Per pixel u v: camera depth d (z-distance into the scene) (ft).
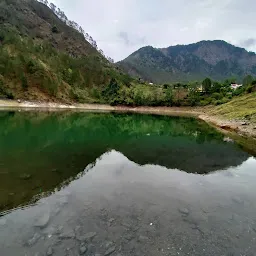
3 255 21.84
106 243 24.40
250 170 58.39
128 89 424.46
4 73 279.08
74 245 23.79
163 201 36.37
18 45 353.51
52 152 66.39
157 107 378.12
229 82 506.89
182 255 23.26
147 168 56.03
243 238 26.89
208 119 208.03
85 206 32.94
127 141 94.79
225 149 84.28
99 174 48.80
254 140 105.70
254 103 196.03
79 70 447.01
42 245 23.54
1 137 85.25
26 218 28.84
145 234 26.53
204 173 54.19
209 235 27.12
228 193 41.57
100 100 376.89
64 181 43.14
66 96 332.39
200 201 37.24
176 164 61.31
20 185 39.86
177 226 28.81
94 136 104.01
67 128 126.41
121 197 36.99
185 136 114.42
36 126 124.47
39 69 312.71
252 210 34.76
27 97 276.21
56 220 28.60
